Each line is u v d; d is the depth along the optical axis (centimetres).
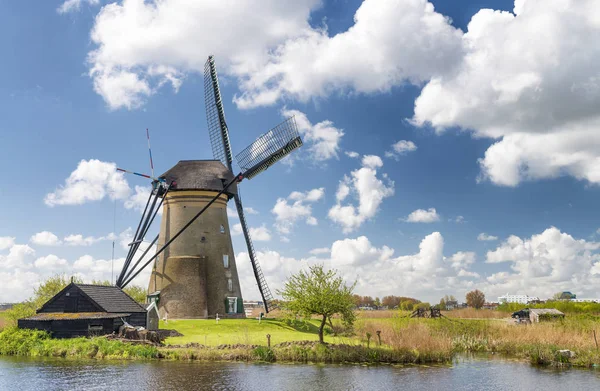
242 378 2703
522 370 3083
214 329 4556
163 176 5531
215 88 6281
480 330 4409
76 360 3225
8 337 3597
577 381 2764
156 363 3120
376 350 3384
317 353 3319
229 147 6131
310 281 3628
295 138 5512
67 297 3981
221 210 5706
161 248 5450
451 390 2542
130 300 4228
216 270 5488
